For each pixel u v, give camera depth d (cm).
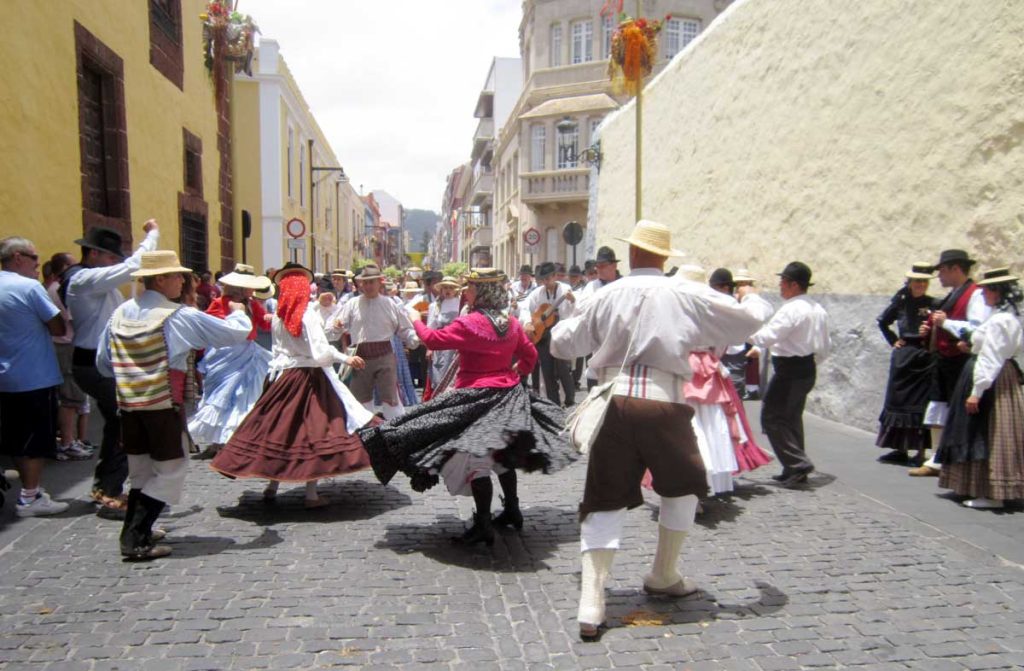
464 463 458
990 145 643
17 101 719
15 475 607
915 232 735
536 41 2731
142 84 1051
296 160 2750
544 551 457
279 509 538
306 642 337
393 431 443
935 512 529
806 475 594
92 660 319
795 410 590
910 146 739
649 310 353
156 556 437
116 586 396
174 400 429
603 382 378
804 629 353
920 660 324
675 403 354
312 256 3114
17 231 720
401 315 692
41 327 510
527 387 482
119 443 519
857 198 822
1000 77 631
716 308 355
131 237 1002
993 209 642
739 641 341
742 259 1085
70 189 830
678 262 1320
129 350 424
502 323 458
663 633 349
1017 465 522
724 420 523
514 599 386
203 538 474
